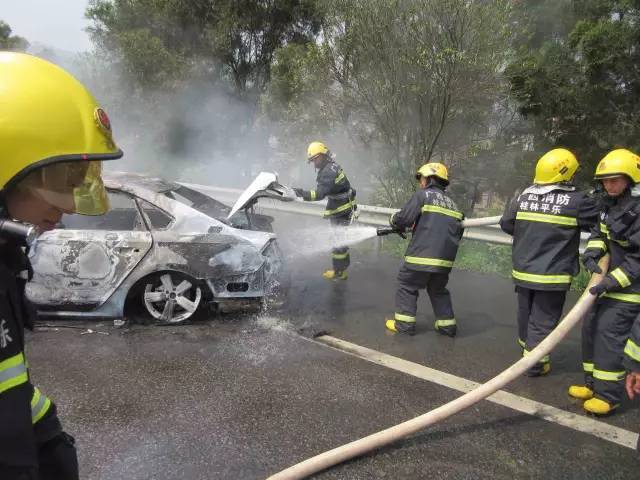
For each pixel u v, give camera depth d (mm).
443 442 3014
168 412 3221
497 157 10703
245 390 3543
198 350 4188
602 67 9039
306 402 3412
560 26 11281
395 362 4133
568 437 3127
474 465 2809
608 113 9562
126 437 2932
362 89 9227
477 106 9328
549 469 2801
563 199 3797
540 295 3873
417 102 9008
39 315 4562
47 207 1230
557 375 4043
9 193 1140
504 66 8750
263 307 5223
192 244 4570
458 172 10773
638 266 3180
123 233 4547
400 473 2719
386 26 8445
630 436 3162
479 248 7980
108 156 1239
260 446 2904
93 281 4512
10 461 1060
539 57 9797
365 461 2803
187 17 14516
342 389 3615
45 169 1186
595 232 3580
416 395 3574
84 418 3115
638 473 2793
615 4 9391
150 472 2639
